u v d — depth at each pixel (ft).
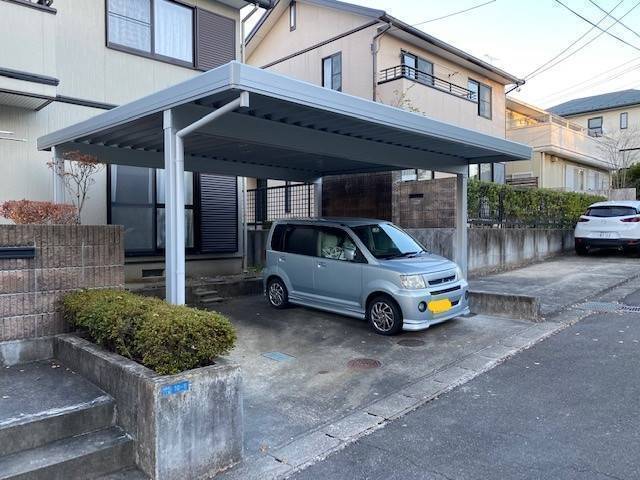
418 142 22.59
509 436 11.44
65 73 26.43
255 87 13.56
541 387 14.39
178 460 9.69
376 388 14.93
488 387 14.64
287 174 32.86
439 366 16.74
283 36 56.70
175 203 15.17
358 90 47.24
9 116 23.93
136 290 25.14
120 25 28.84
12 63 20.88
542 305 24.49
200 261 33.63
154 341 10.33
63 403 10.50
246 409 13.52
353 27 47.78
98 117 18.34
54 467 9.06
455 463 10.34
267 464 10.59
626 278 31.32
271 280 26.45
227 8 34.32
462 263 27.68
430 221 32.37
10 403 10.48
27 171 24.47
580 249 43.21
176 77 31.27
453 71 53.93
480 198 34.73
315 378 15.89
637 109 88.53
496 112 60.34
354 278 21.86
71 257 13.92
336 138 20.92
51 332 13.58
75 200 26.48
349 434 11.92
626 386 14.10
